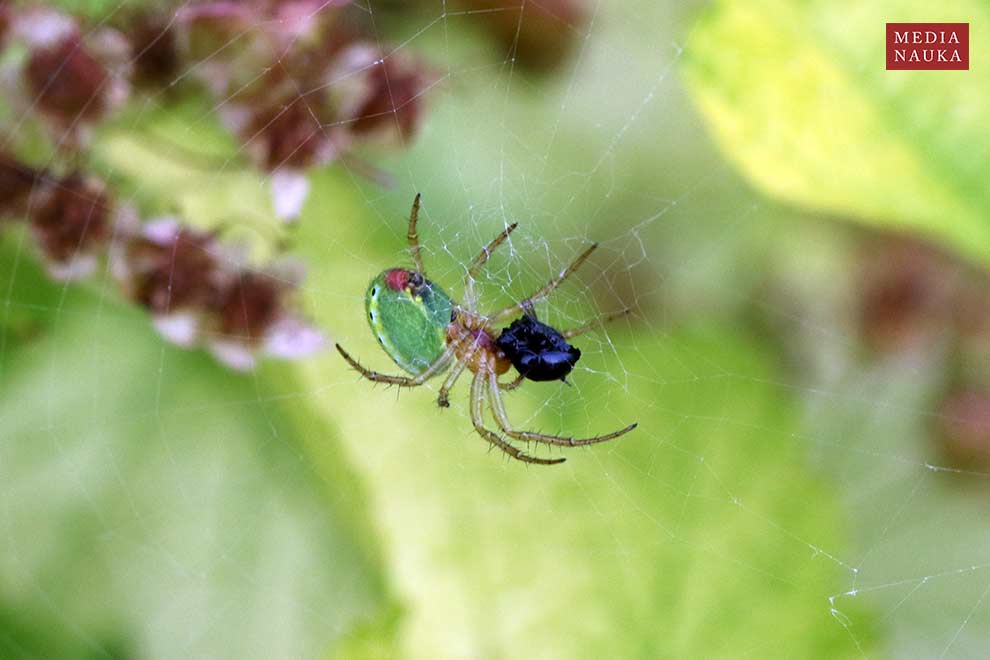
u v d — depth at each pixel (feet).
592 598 0.45
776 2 0.42
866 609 0.45
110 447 0.46
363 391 0.46
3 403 0.46
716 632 0.44
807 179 0.42
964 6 0.42
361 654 0.45
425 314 0.46
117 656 0.46
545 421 0.46
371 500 0.45
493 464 0.45
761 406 0.46
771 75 0.42
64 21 0.45
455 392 0.46
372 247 0.46
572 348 0.46
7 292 0.46
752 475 0.45
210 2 0.45
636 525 0.45
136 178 0.46
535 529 0.45
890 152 0.42
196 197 0.46
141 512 0.46
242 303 0.46
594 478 0.45
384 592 0.45
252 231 0.46
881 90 0.42
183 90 0.46
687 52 0.42
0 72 0.45
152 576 0.46
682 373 0.46
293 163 0.46
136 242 0.45
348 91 0.46
